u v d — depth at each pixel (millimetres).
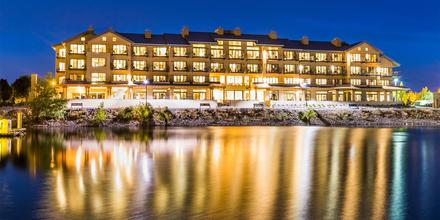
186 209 26188
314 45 159125
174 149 56438
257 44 149000
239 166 42562
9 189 31438
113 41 135375
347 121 121750
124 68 135750
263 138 74312
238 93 146125
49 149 55375
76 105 111812
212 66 145250
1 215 25016
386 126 116750
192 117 113062
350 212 25891
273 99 148500
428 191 31344
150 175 37156
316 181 34750
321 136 80062
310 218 24703
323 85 151875
